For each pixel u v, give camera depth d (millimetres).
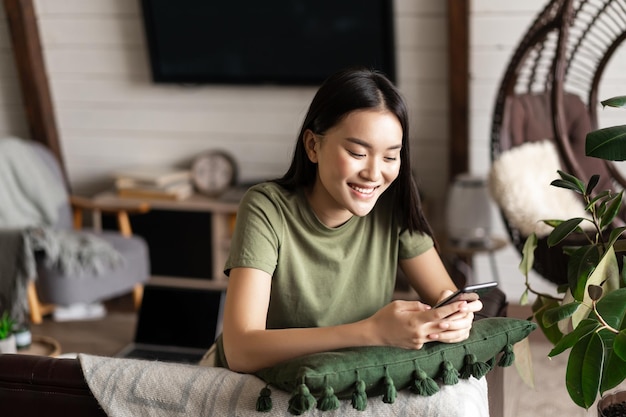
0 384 1568
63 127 4816
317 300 1719
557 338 1921
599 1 3754
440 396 1439
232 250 1631
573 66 3898
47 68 4699
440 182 4305
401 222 1788
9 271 3744
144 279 4125
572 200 3217
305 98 4410
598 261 1707
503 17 3943
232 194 4371
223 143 4598
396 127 1532
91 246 3871
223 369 1552
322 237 1700
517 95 3543
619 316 1589
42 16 4598
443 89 4164
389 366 1436
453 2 3861
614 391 1802
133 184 4500
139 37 4535
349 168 1532
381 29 4098
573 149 3480
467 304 1493
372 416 1430
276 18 4250
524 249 1946
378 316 1490
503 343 1571
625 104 1646
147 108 4660
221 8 4305
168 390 1497
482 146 4172
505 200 3170
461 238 3824
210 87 4527
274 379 1471
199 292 3135
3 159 4156
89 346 3738
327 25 4188
